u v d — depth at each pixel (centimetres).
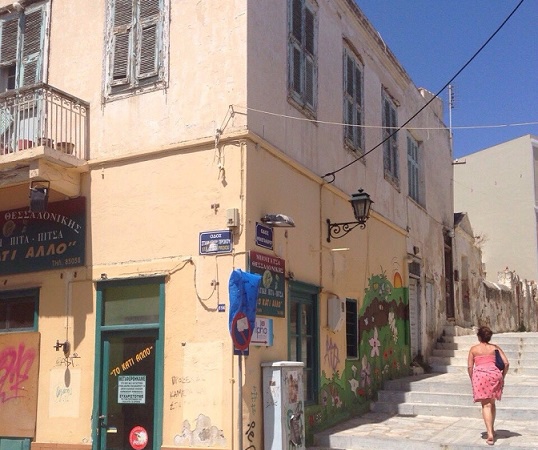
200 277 844
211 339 821
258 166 871
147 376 864
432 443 899
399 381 1289
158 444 830
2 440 948
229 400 795
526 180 2658
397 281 1452
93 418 880
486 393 909
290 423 820
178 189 882
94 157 955
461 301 1986
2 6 1107
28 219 995
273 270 878
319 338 1023
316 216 1049
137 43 955
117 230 917
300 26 1046
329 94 1148
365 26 1336
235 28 882
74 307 930
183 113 898
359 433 979
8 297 993
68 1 1038
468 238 2161
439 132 1966
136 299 892
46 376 934
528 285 2581
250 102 862
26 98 960
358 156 1263
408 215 1573
